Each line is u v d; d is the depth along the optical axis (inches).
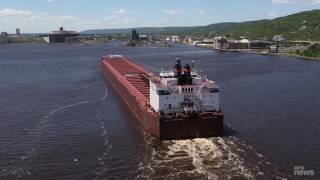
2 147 2859.3
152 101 3191.4
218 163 2412.6
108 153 2672.2
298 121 3437.5
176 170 2324.1
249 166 2368.4
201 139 2861.7
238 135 2999.5
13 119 3703.3
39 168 2440.9
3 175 2338.8
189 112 2861.7
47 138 3065.9
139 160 2509.8
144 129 3245.6
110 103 4365.2
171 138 2847.0
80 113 3897.6
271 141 2859.3
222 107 4042.8
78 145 2871.6
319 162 2450.8
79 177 2287.2
